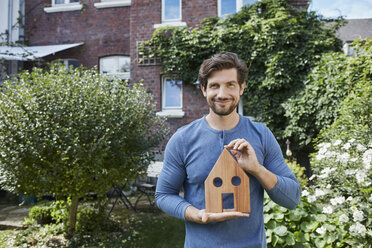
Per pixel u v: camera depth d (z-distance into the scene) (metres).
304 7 7.03
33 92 3.81
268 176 1.10
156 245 3.69
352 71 5.30
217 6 7.34
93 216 4.29
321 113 5.77
